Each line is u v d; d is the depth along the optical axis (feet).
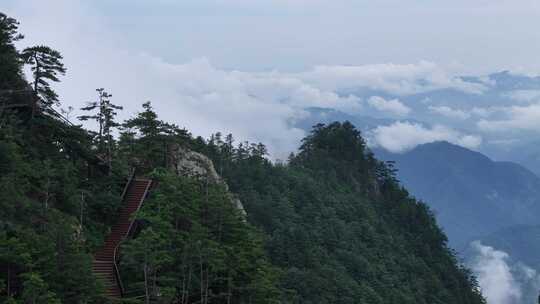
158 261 149.28
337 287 437.99
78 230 157.79
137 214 165.07
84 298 131.44
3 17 195.93
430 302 567.59
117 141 236.02
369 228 590.96
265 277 180.65
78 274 129.80
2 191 137.28
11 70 189.88
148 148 230.68
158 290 157.17
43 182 157.99
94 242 165.58
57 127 191.11
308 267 443.32
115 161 211.61
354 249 534.78
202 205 181.06
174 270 166.40
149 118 233.55
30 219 141.90
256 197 519.60
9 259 123.44
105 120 225.35
